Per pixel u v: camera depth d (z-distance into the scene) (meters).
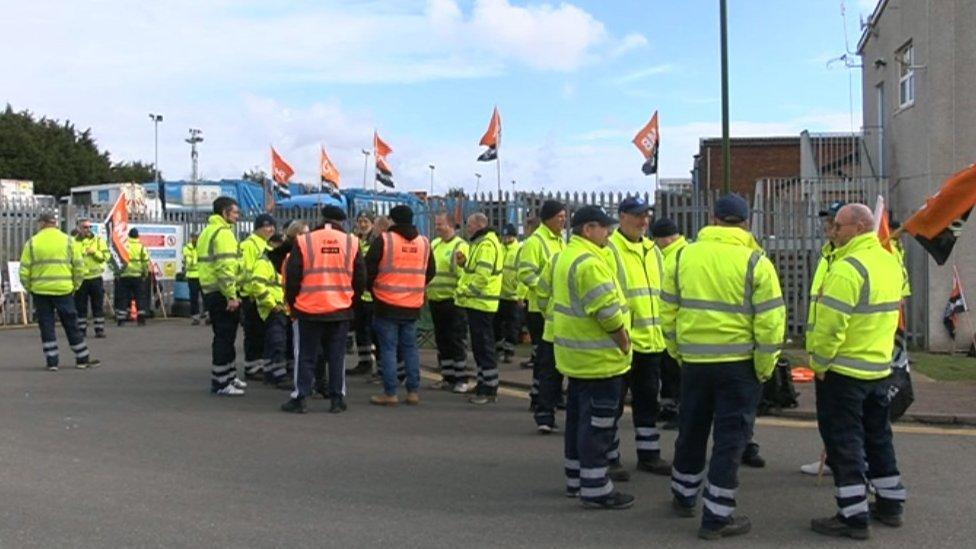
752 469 7.80
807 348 6.25
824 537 5.98
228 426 9.20
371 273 10.46
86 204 26.42
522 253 10.05
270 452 8.12
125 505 6.43
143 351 15.55
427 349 16.05
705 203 16.72
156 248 23.95
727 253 6.00
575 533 5.98
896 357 6.95
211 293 10.89
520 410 10.38
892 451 6.29
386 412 10.15
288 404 10.05
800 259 16.97
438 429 9.24
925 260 16.20
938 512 6.55
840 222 6.17
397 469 7.60
